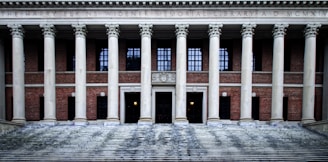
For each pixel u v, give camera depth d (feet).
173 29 116.67
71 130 97.55
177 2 107.24
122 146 78.59
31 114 122.21
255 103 122.01
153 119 120.98
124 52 124.16
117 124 109.60
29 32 120.88
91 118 121.80
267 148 76.28
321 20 108.58
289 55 123.34
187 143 80.79
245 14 109.19
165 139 84.69
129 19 110.42
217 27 109.29
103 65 124.77
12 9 109.70
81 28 110.22
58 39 123.75
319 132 94.38
